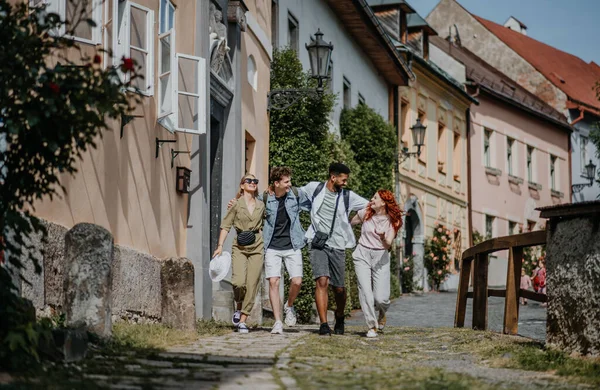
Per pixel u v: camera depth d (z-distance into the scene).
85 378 6.79
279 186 11.95
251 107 17.91
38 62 6.95
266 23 19.50
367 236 12.20
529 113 49.97
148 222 12.11
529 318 20.97
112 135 10.82
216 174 15.87
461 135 43.66
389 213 12.16
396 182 34.69
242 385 6.90
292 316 15.34
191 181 13.91
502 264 46.34
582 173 52.88
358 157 29.50
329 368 7.93
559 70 57.84
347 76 29.59
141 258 11.46
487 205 46.03
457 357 9.52
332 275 11.97
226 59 15.87
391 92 36.00
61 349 7.39
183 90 12.80
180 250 13.54
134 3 11.10
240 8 16.38
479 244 12.86
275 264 11.91
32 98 6.83
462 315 14.13
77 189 9.80
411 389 6.73
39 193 7.18
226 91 15.83
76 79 6.93
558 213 8.95
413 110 38.03
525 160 50.03
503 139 47.84
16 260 7.22
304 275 18.92
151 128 12.25
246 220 11.95
